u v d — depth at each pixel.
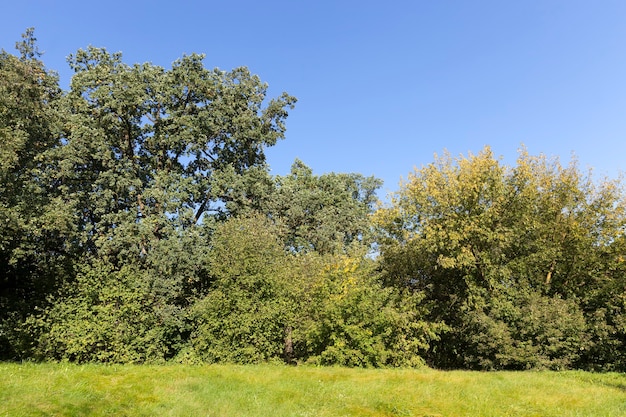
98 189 20.83
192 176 23.41
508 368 17.36
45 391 8.72
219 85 23.70
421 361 18.20
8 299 19.23
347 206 32.59
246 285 18.19
